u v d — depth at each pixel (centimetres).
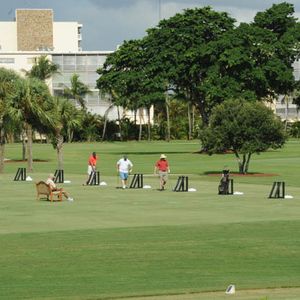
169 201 7075
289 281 3541
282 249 4422
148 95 16925
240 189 8406
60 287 3438
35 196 7656
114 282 3553
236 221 5581
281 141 10900
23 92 11575
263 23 17925
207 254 4275
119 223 5509
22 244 4594
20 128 11794
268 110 10881
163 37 16862
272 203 6869
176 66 16700
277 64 16888
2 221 5662
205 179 9912
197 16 16838
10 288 3422
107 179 9938
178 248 4456
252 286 3406
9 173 11519
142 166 12612
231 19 17100
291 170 11500
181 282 3538
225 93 16088
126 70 17475
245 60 16262
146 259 4141
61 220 5706
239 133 10719
